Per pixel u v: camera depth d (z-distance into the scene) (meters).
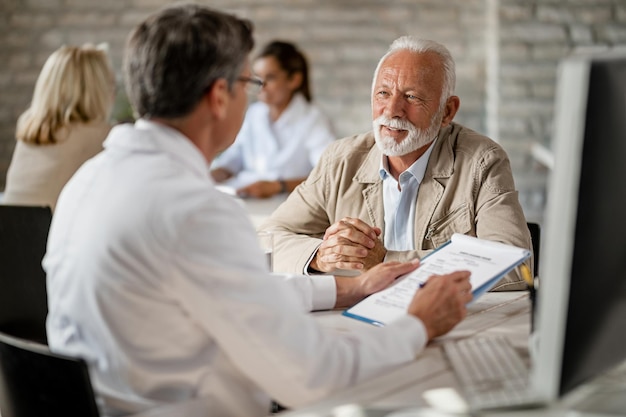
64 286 1.28
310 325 1.29
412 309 1.44
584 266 1.01
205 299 1.23
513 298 1.75
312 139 3.77
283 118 3.77
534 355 1.33
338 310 1.66
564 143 0.96
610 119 0.99
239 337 1.24
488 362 1.33
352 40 4.83
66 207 1.32
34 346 1.26
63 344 1.31
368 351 1.34
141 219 1.23
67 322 1.30
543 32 4.46
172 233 1.22
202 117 1.33
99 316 1.25
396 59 1.99
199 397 1.28
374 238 1.88
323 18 4.82
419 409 1.17
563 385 1.04
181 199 1.24
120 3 4.81
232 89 1.34
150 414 1.22
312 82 4.88
